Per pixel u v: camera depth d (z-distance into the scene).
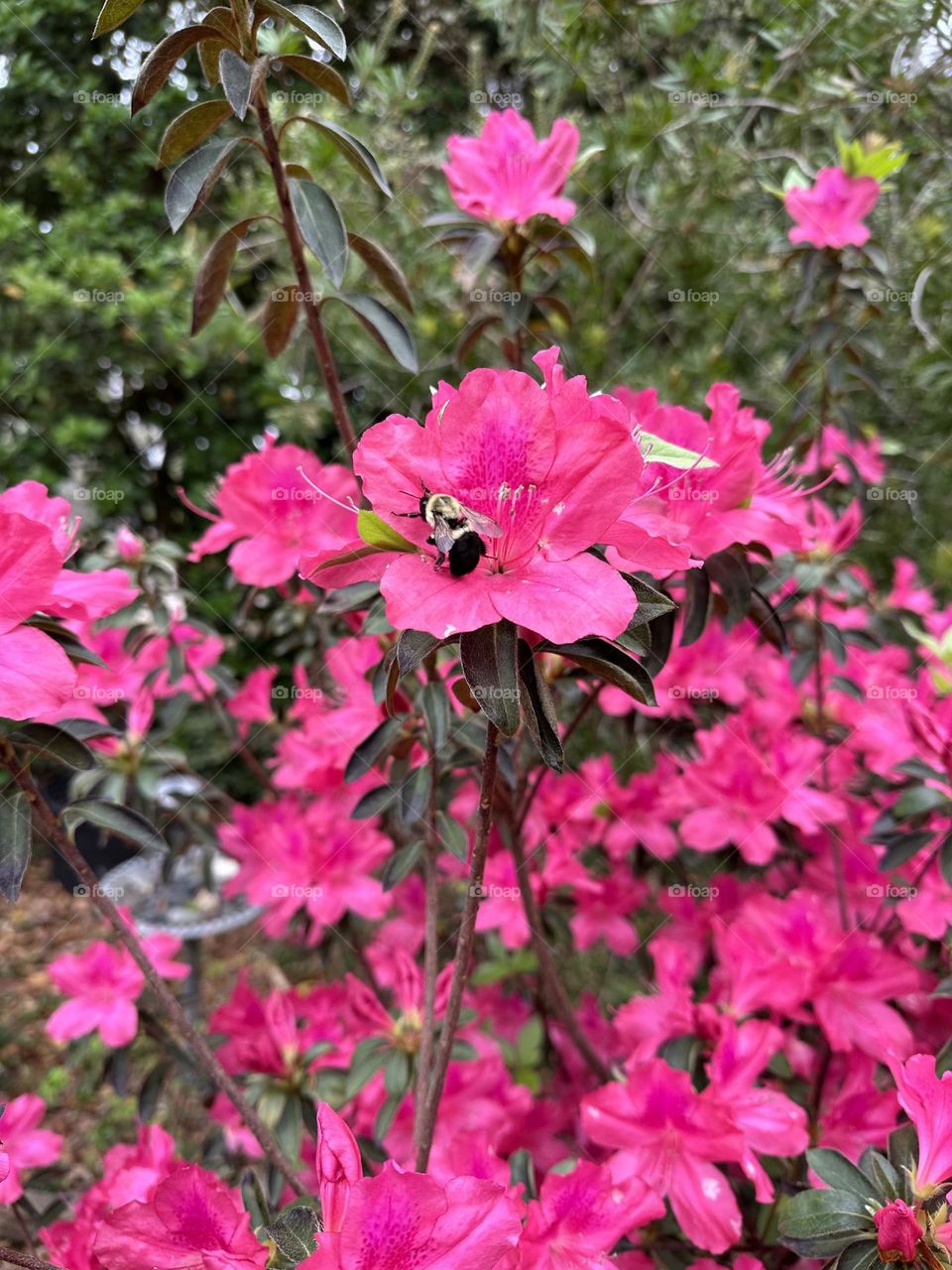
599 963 0.75
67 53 0.90
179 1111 0.75
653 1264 0.41
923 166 0.75
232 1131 0.53
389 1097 0.42
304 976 0.89
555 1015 0.60
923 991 0.48
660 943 0.48
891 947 0.50
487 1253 0.23
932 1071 0.29
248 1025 0.49
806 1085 0.46
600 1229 0.32
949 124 0.75
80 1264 0.35
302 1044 0.46
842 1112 0.42
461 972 0.31
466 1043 0.44
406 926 0.60
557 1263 0.31
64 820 0.37
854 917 0.54
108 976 0.52
